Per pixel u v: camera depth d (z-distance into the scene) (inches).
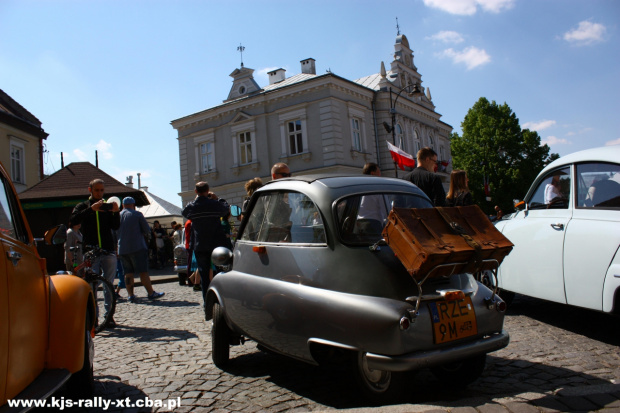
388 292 124.4
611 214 182.9
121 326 277.7
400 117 1350.9
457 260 122.0
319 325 131.6
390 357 117.8
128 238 375.2
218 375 171.3
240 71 1302.9
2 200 124.3
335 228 137.3
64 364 131.6
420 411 113.5
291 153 1178.0
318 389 151.0
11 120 933.8
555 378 148.8
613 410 116.8
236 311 167.2
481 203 1706.4
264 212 170.9
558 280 202.5
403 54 1473.9
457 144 1775.3
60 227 158.4
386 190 153.2
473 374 141.5
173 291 447.5
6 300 102.7
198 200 297.7
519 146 1692.9
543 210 221.1
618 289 173.0
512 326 221.9
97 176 734.5
